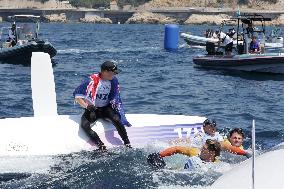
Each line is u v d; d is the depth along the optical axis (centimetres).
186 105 3784
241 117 3322
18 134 2209
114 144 2298
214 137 2203
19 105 3622
